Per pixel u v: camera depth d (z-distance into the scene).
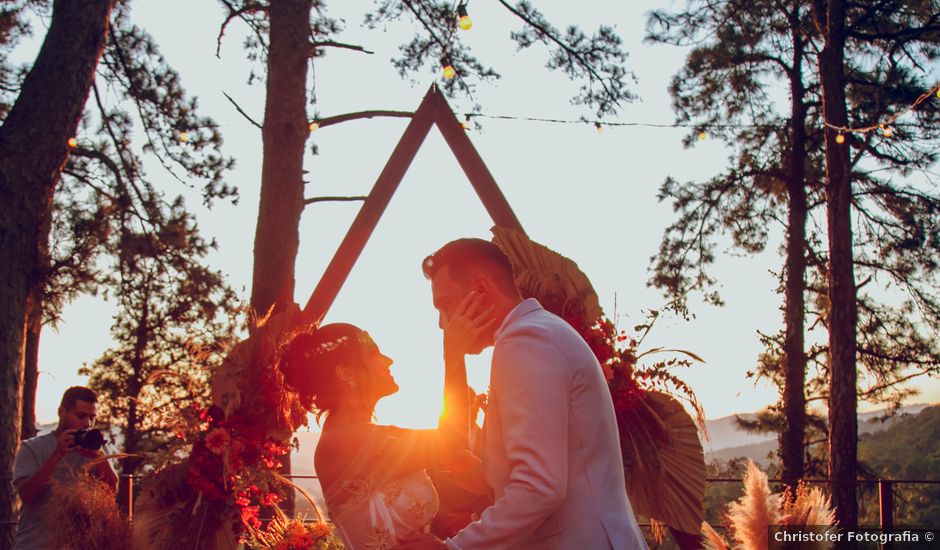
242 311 4.38
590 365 2.26
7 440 7.79
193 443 4.16
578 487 2.20
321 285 5.21
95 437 4.71
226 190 14.52
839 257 13.39
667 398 4.36
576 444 2.22
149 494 4.16
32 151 8.04
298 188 8.40
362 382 3.02
